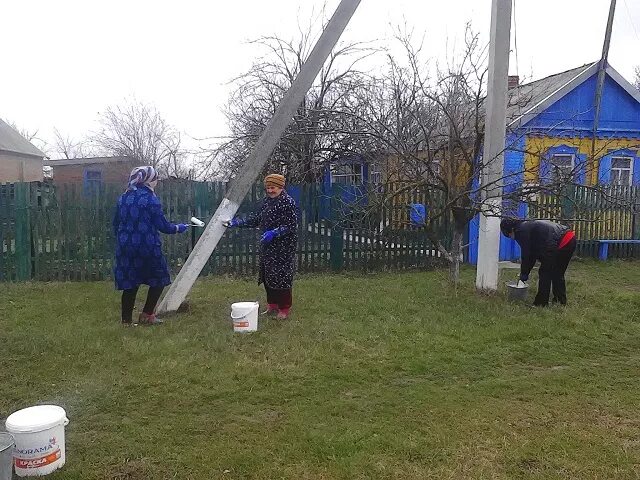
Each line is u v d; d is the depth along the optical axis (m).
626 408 4.22
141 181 6.16
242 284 8.84
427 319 6.62
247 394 4.36
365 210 9.55
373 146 9.88
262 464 3.33
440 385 4.66
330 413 4.05
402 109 9.04
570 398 4.41
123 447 3.50
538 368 5.16
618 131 13.98
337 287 8.53
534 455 3.46
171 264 9.50
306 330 6.07
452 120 7.79
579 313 7.01
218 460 3.36
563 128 12.69
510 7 7.68
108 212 9.16
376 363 5.11
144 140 31.64
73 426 3.79
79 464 3.29
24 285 8.52
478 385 4.65
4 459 2.80
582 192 11.96
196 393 4.37
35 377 4.62
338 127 12.23
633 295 7.97
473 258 11.11
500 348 5.63
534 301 7.44
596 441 3.65
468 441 3.63
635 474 3.25
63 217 9.05
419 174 8.29
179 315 6.69
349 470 3.26
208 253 6.87
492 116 7.87
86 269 9.17
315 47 6.82
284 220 6.45
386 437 3.66
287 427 3.80
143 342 5.51
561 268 7.46
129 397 4.27
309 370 4.90
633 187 12.50
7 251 8.92
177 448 3.52
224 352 5.31
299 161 13.93
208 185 9.55
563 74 15.16
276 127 6.83
